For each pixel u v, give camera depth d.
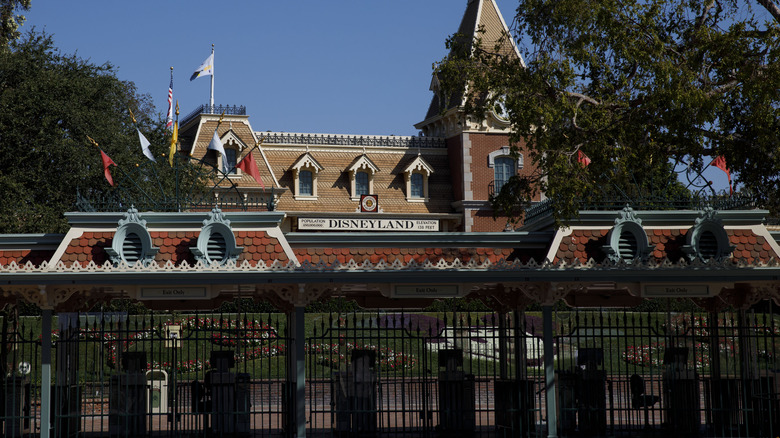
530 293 13.64
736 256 13.73
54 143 28.20
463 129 54.00
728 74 15.81
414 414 18.80
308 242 13.61
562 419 15.00
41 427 12.69
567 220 13.66
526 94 15.91
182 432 14.83
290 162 53.38
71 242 12.89
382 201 54.41
